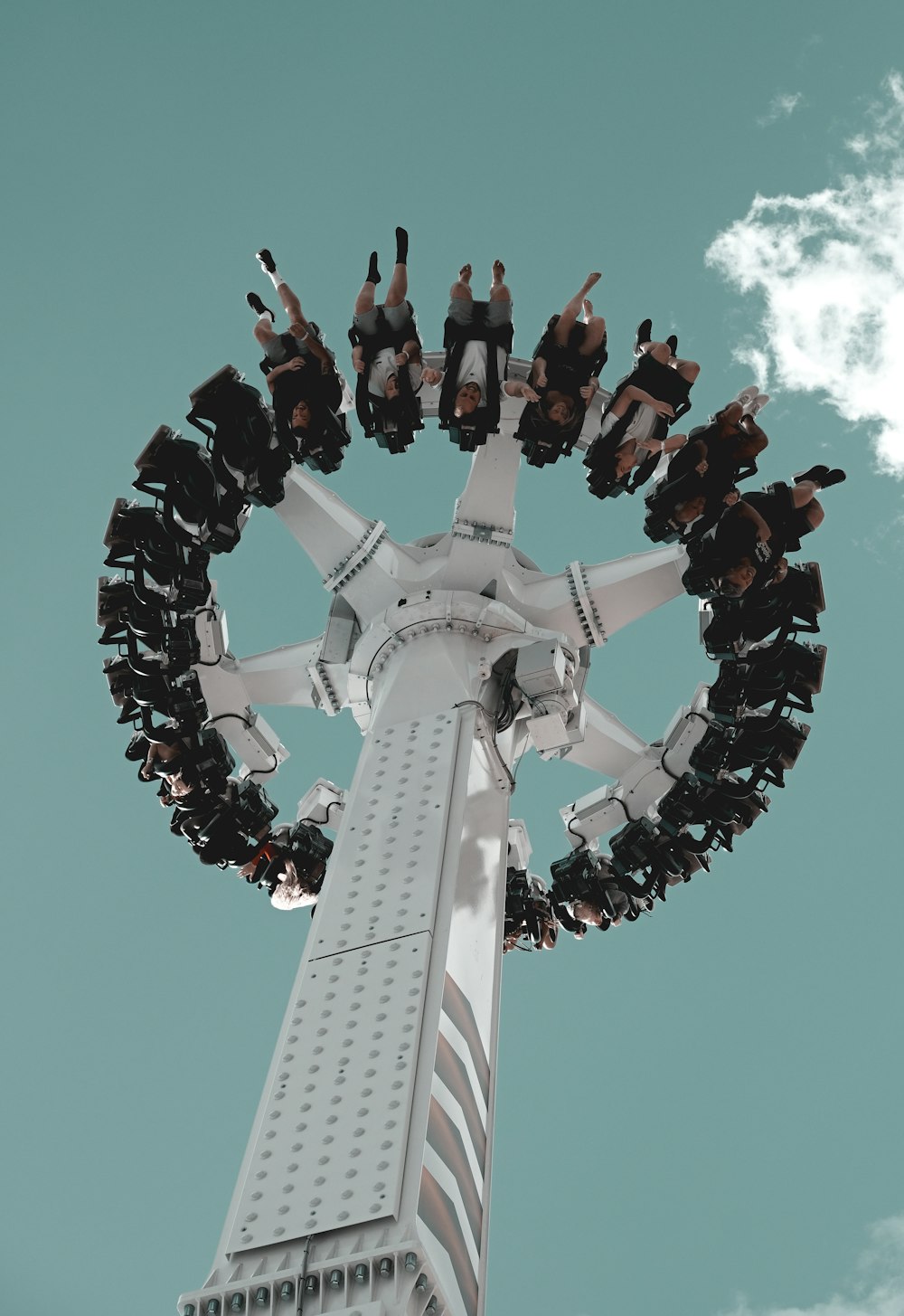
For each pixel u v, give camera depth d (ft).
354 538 57.16
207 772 56.29
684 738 58.39
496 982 41.57
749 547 48.62
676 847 59.26
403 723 48.75
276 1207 32.58
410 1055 35.73
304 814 59.77
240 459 47.70
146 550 49.85
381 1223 31.78
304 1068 36.06
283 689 59.16
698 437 47.93
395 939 39.40
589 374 47.57
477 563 55.62
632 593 56.24
